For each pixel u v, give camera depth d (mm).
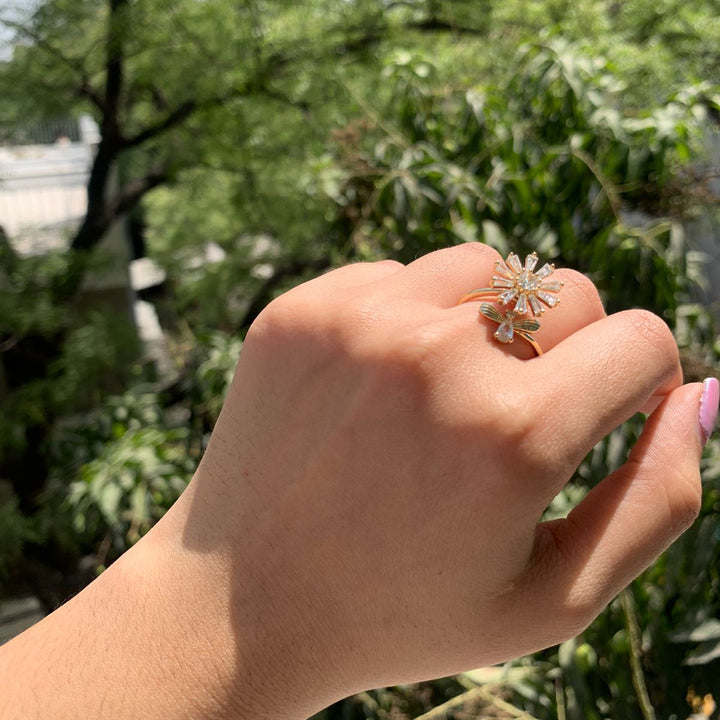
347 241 546
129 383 1200
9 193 1807
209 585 153
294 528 151
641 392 144
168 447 554
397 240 495
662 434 159
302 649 149
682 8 984
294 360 158
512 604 145
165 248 1827
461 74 931
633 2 994
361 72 1319
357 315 155
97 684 147
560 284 159
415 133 549
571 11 902
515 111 521
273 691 149
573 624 147
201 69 1310
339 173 534
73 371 1249
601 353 145
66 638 154
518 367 144
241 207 1557
